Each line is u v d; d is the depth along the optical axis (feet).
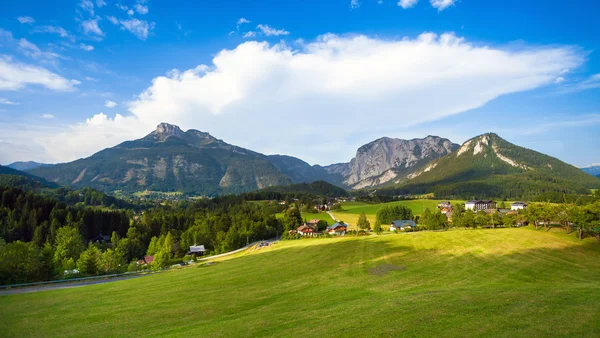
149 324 99.30
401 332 68.85
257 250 370.32
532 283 138.00
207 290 149.69
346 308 95.35
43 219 532.73
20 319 114.11
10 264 220.43
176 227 640.17
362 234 469.98
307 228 563.89
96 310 122.93
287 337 73.41
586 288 100.17
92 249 308.19
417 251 222.28
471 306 83.71
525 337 61.26
